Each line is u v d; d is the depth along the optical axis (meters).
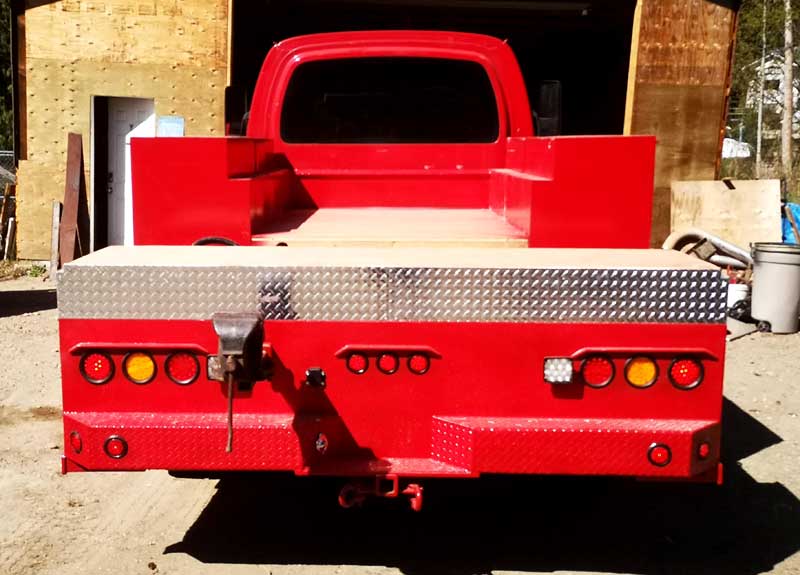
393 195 5.65
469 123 5.68
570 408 3.42
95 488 5.05
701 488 5.16
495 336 3.40
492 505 4.83
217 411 3.47
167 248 3.92
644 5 11.55
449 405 3.45
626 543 4.36
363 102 5.66
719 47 11.74
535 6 11.63
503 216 5.07
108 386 3.45
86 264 3.41
